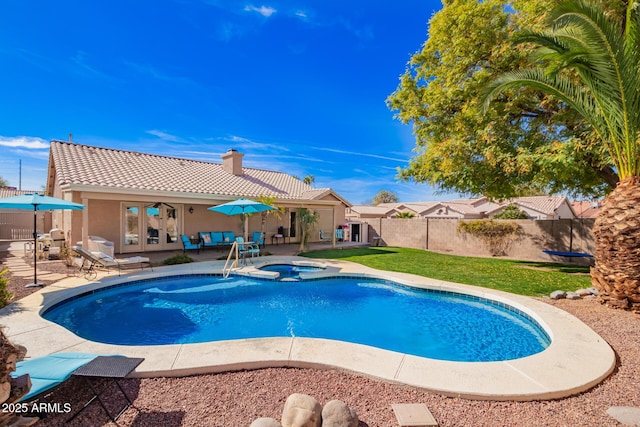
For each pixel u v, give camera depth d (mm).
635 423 3527
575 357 5113
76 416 3574
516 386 4230
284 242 24031
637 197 7406
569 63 7430
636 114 7324
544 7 10484
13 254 16922
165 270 12391
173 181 17922
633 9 6984
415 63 15188
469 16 12297
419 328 7859
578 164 10758
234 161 23094
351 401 3984
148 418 3568
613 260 7688
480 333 7551
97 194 14094
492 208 41719
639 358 5211
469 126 12914
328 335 7434
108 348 5262
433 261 16094
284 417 3461
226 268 12930
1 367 2365
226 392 4137
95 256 10852
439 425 3506
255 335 7379
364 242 26250
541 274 12633
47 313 7859
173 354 5039
